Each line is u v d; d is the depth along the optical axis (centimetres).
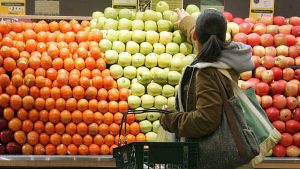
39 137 365
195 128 229
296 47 399
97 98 375
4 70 370
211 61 238
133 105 376
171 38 403
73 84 367
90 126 368
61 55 377
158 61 391
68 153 366
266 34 405
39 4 495
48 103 363
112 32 400
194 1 494
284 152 375
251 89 259
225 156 229
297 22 426
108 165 358
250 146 229
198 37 247
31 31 391
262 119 247
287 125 378
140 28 408
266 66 390
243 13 506
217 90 231
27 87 364
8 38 379
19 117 362
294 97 383
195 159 221
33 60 369
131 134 376
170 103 380
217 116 228
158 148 218
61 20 445
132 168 218
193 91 242
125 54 389
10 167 390
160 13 421
